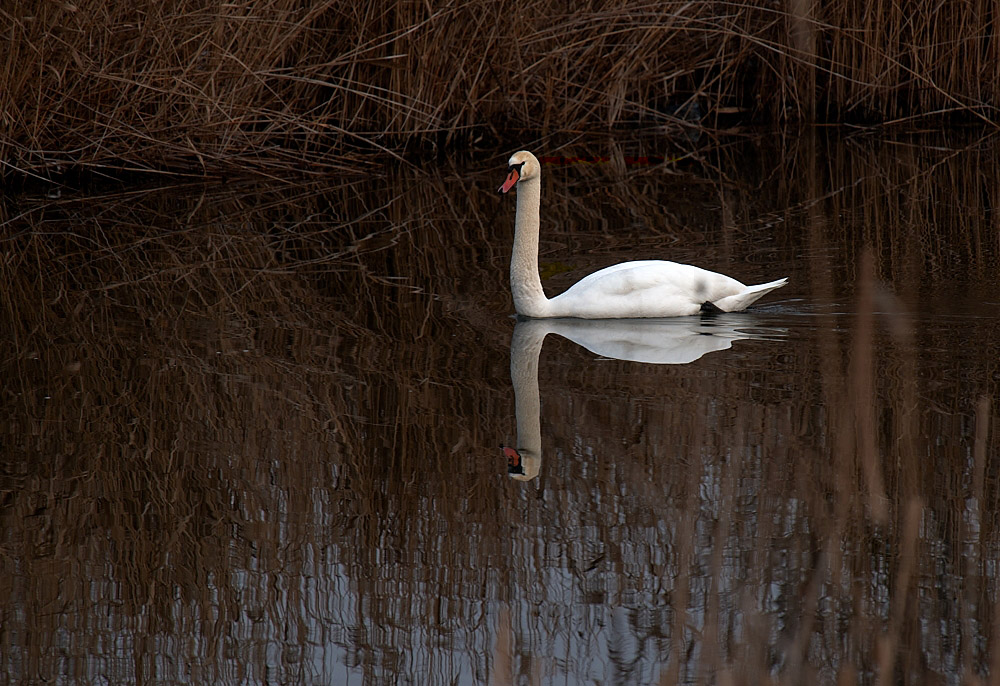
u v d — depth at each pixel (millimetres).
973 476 8930
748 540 8211
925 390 10516
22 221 18500
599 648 7180
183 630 7531
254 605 7789
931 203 18328
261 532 8555
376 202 19656
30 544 8430
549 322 13086
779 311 13242
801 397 10477
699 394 10656
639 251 16094
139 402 10852
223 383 11273
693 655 7086
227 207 19500
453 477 9273
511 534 8461
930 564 7871
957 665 6855
